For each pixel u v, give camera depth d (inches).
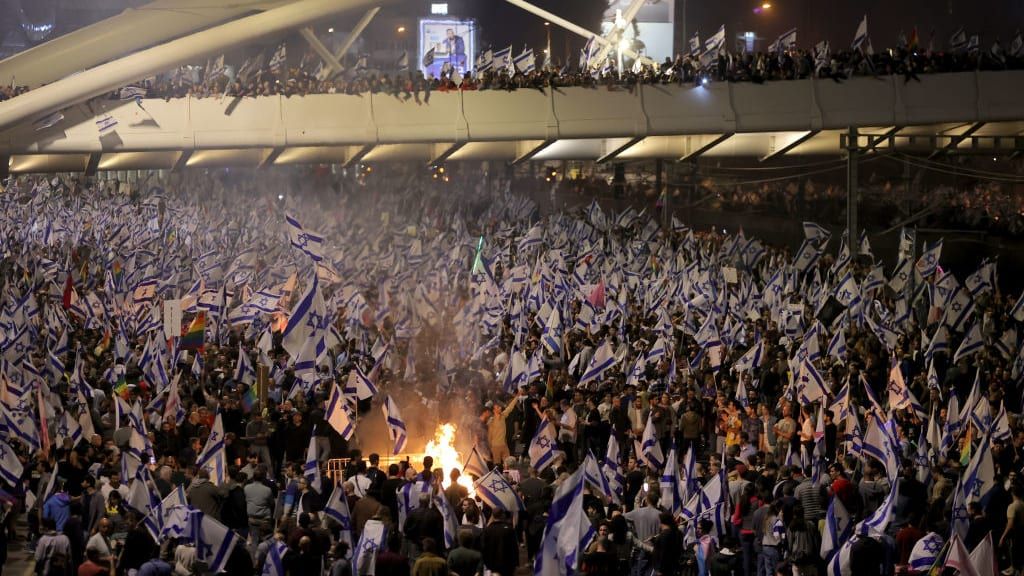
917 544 653.9
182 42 2322.8
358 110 2235.5
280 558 644.7
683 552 725.9
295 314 991.0
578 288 1612.9
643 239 1966.0
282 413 979.3
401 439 884.6
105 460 813.2
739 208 2942.9
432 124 2246.6
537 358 1114.1
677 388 1075.3
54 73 2699.3
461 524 735.1
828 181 3255.4
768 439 963.3
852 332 1282.0
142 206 2297.0
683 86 2262.6
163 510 677.9
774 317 1444.4
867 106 2235.5
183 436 948.6
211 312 1283.2
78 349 1136.8
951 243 2322.8
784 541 717.9
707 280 1475.1
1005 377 1093.1
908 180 2496.3
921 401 1069.1
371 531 657.6
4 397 912.3
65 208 2367.1
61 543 677.3
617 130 2260.1
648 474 821.2
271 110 2223.2
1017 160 2637.8
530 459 882.8
